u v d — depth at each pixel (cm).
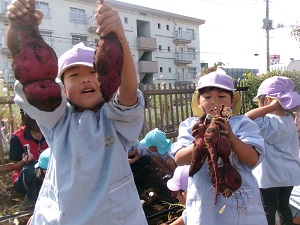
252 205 200
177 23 3912
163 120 582
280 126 297
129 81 144
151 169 458
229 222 198
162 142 438
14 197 382
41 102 116
